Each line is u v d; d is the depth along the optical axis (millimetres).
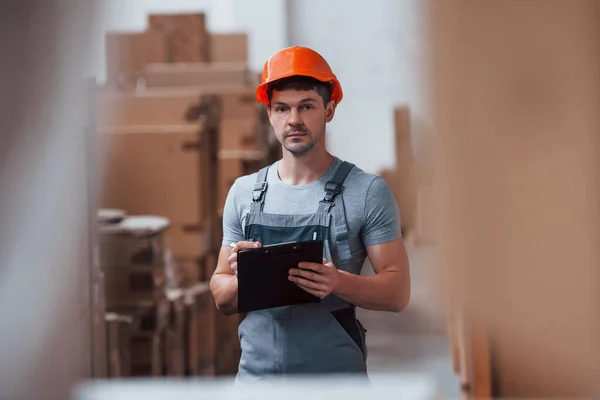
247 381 2314
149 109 5477
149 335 4316
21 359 1631
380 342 5801
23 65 1541
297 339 2281
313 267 2191
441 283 1271
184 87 6793
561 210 1167
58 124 1658
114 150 5188
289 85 2297
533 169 1172
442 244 1233
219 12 11602
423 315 5551
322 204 2297
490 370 2742
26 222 1649
